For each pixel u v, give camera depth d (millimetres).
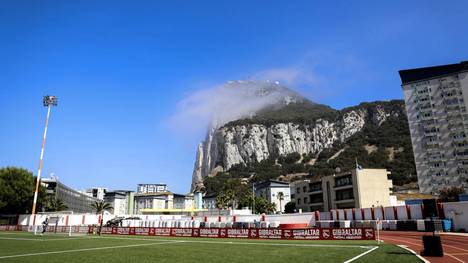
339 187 97625
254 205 125000
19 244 36781
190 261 22266
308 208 110250
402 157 189375
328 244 34219
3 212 87000
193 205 195875
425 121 131250
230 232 50406
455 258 21312
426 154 128750
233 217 84000
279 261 21734
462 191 95562
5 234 58719
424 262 19469
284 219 78625
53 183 147125
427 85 133625
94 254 26688
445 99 129125
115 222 88125
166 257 24531
